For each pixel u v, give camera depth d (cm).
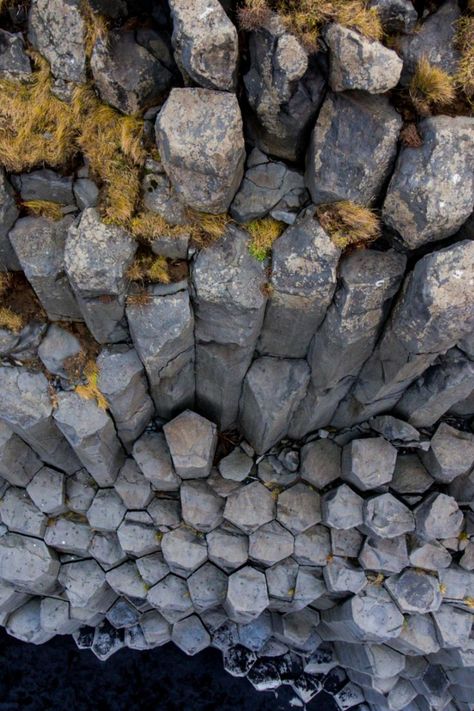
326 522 665
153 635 782
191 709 835
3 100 452
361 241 468
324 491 688
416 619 688
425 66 408
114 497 697
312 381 597
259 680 820
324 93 428
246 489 680
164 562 710
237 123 416
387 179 445
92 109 462
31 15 431
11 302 561
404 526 649
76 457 693
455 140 411
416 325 471
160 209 471
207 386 629
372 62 386
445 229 438
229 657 819
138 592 710
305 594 679
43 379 582
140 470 688
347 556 675
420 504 662
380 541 660
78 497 704
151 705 836
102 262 468
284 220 481
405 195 430
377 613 667
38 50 445
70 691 838
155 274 496
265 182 476
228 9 420
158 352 527
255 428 651
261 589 675
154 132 466
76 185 486
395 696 781
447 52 415
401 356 523
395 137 422
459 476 660
